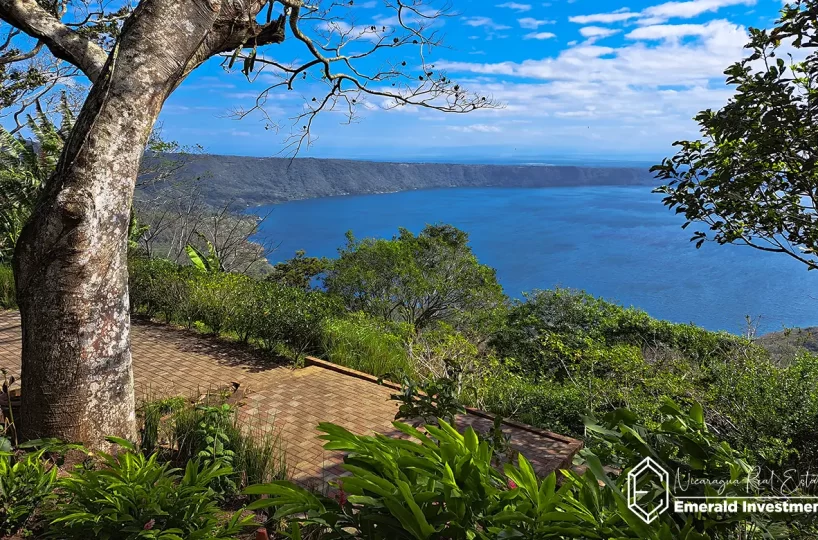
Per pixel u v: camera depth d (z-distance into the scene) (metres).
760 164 4.87
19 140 11.29
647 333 14.42
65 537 2.12
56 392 3.19
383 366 6.65
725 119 4.71
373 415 4.78
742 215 5.33
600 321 15.42
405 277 21.44
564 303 16.14
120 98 3.29
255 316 7.05
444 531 1.33
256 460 3.30
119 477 2.21
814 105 4.23
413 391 3.52
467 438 1.53
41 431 3.22
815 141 4.36
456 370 5.74
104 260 3.29
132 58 3.33
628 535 1.35
